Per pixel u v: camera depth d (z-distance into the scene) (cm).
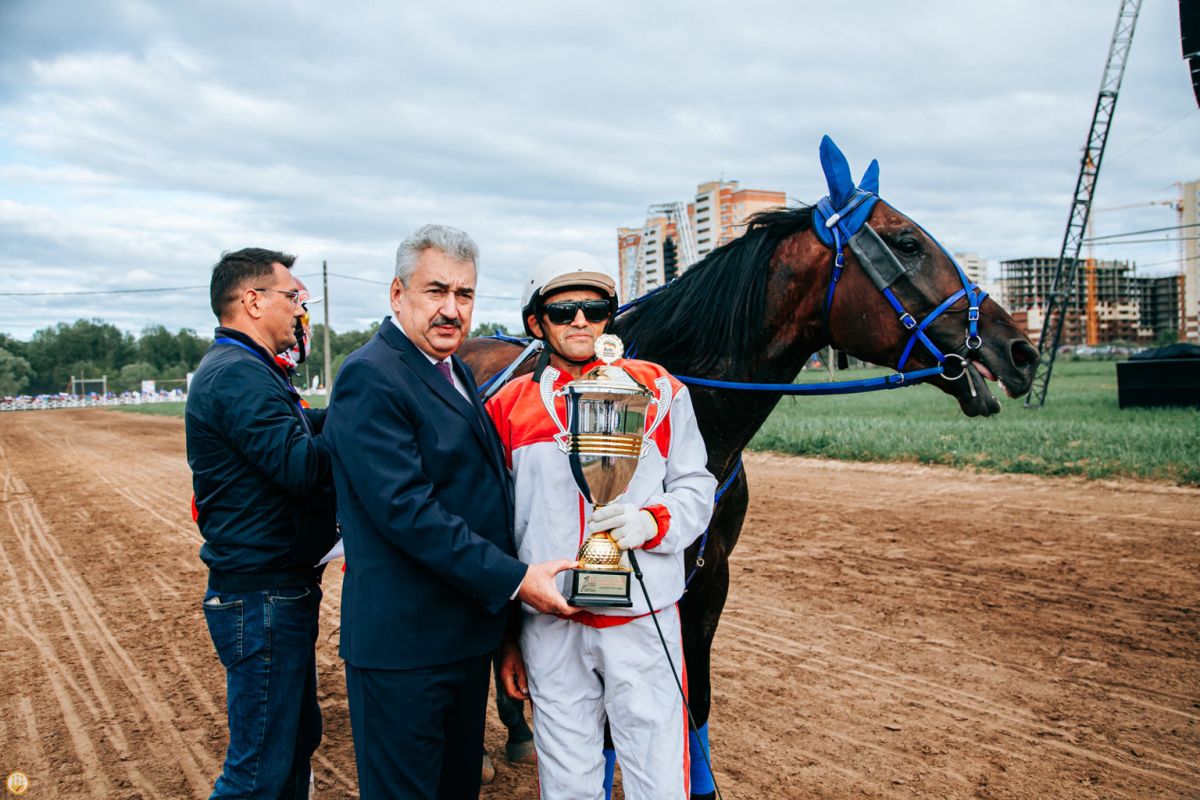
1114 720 361
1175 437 1062
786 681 416
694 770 265
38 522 973
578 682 209
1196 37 969
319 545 247
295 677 243
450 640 201
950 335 260
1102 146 1997
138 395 7619
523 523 212
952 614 508
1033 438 1162
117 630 545
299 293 265
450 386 209
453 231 208
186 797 328
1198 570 581
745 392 272
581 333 212
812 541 719
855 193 273
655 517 199
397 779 200
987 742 345
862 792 309
